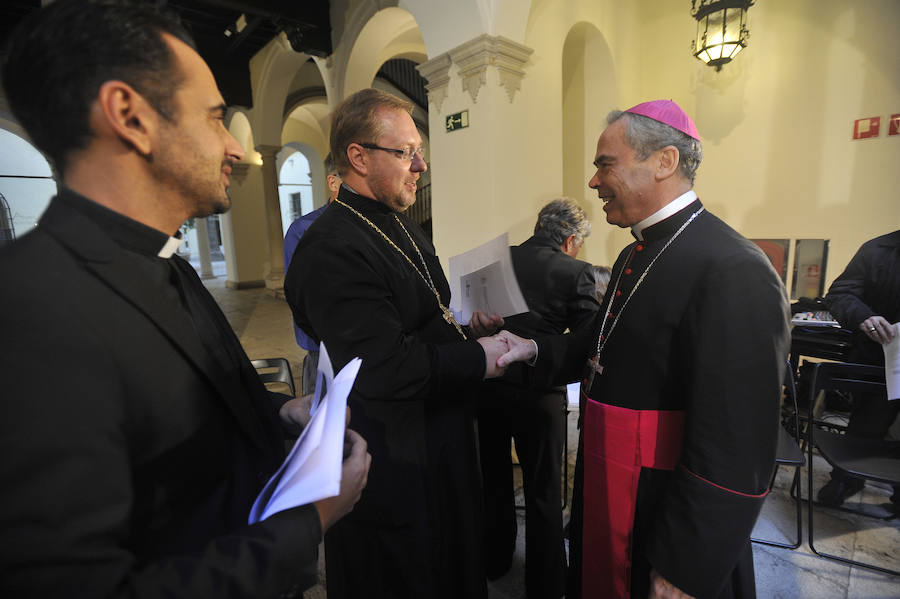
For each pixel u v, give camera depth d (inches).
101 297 19.8
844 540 81.0
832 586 70.9
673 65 192.4
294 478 22.0
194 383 23.7
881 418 88.4
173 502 22.6
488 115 143.4
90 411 17.4
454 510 48.5
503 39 139.9
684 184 42.7
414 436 45.1
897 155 145.3
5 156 434.9
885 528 84.0
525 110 155.0
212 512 24.3
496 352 46.7
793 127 164.4
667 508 36.9
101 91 20.2
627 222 45.7
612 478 43.8
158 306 22.2
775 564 75.8
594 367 46.8
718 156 183.2
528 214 159.6
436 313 50.9
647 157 41.6
